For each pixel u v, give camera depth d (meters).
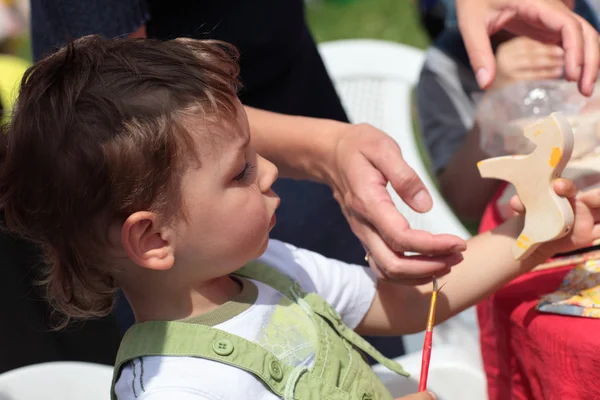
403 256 1.06
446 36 2.11
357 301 1.18
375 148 1.10
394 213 1.04
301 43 1.67
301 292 1.09
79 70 0.94
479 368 1.40
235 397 0.94
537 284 1.12
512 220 1.16
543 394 1.10
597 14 1.94
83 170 0.90
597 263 1.08
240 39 1.50
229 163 0.95
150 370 0.95
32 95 0.95
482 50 1.27
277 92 1.63
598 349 0.94
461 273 1.15
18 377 1.24
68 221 0.93
